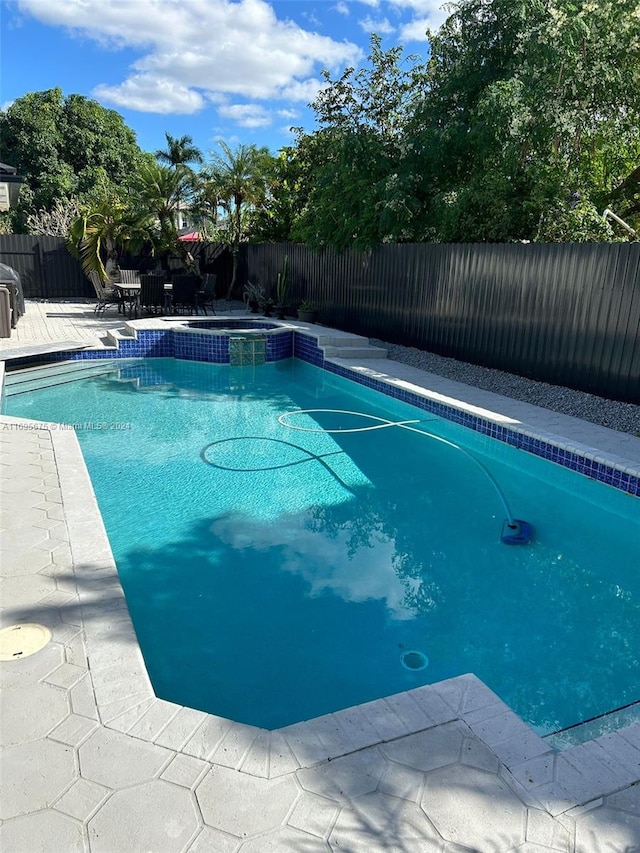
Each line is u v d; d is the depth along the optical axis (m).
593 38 9.70
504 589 3.85
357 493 5.32
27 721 2.10
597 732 2.57
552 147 10.60
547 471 5.67
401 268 10.75
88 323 13.24
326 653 3.15
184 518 4.70
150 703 2.21
